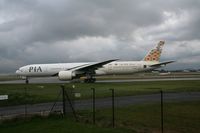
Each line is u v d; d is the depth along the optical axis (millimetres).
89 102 30047
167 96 34469
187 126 18875
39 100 31281
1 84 63969
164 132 17500
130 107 26359
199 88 44312
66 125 19375
